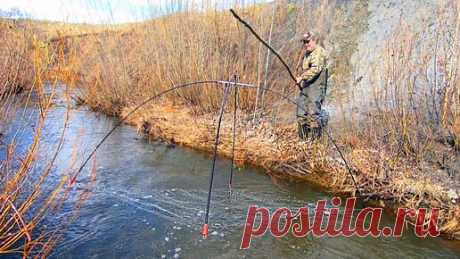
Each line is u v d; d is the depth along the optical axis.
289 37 8.09
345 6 10.45
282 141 6.55
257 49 7.71
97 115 9.79
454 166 5.11
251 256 3.91
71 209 4.59
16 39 4.26
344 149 5.98
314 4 9.05
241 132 7.01
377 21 9.45
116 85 10.08
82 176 5.66
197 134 7.42
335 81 8.77
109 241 4.06
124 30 9.95
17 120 3.95
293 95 7.66
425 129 5.57
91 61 9.91
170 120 8.20
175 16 8.71
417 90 5.97
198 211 4.82
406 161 5.34
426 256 3.94
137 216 4.61
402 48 5.69
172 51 8.91
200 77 8.27
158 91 9.40
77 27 8.00
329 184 5.52
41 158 5.24
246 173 6.10
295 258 3.90
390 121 5.56
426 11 8.21
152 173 6.05
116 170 6.10
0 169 3.13
